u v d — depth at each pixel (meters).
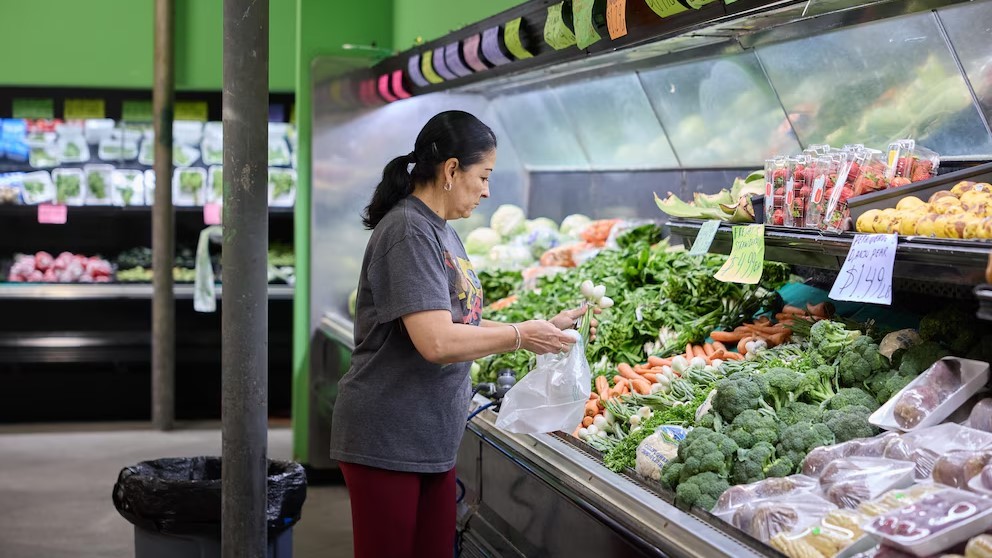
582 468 2.64
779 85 3.55
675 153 4.45
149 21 7.82
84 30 7.77
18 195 7.92
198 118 8.02
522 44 3.66
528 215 6.11
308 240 6.15
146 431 7.41
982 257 1.99
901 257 2.23
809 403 2.53
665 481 2.40
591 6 2.89
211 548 3.14
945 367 2.30
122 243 8.23
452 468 2.73
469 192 2.63
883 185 2.63
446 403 2.63
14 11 7.70
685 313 3.64
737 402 2.50
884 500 1.97
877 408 2.41
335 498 5.77
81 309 7.71
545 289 4.36
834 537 1.94
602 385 3.41
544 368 3.02
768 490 2.20
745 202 3.00
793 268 3.55
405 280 2.49
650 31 2.91
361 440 2.59
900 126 3.07
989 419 2.16
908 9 2.76
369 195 6.09
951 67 2.81
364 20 6.37
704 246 3.11
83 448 6.82
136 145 8.12
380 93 5.97
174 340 7.70
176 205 8.12
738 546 2.00
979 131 2.80
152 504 3.09
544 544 2.83
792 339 3.09
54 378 7.69
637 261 4.08
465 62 4.32
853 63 3.16
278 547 3.25
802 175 2.79
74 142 8.06
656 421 2.73
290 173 8.22
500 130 6.04
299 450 6.32
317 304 6.11
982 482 1.90
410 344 2.58
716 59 3.77
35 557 4.56
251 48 2.62
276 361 8.09
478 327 2.54
